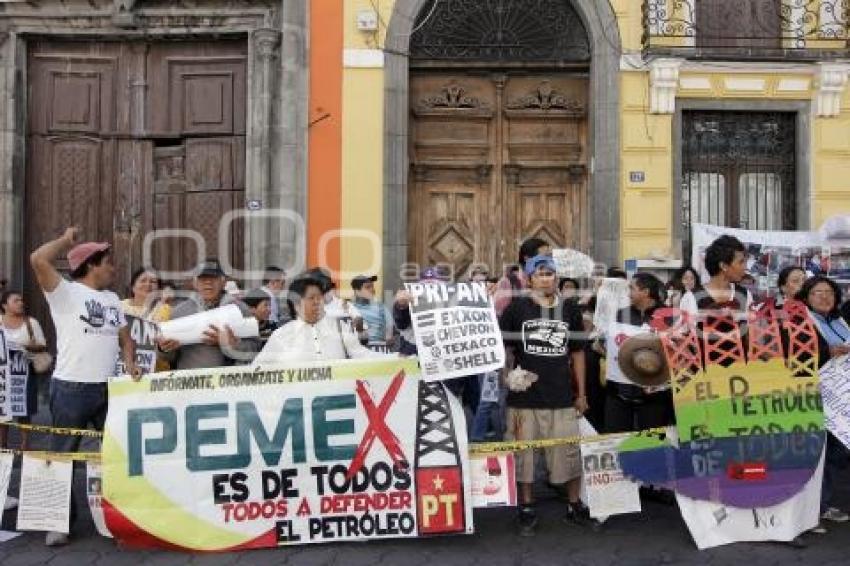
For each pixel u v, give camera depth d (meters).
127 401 5.23
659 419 5.95
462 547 5.23
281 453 5.21
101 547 5.25
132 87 11.34
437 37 11.42
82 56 11.35
